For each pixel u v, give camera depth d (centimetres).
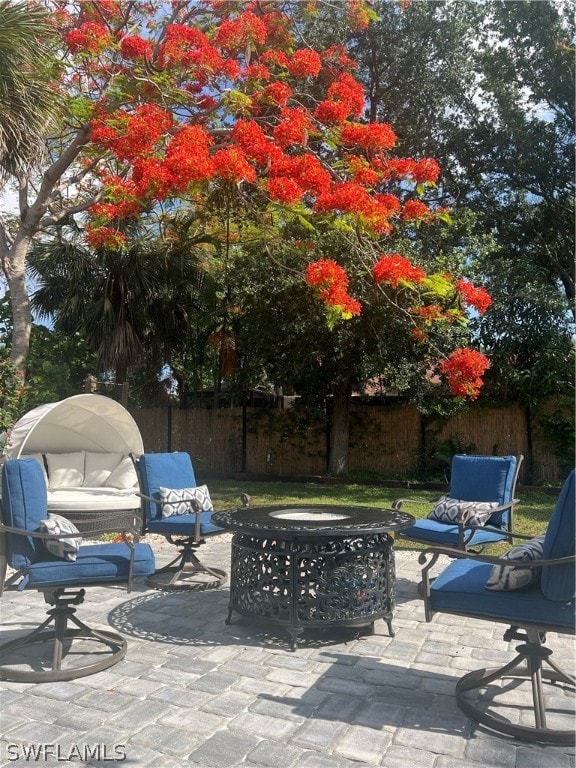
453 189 1509
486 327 1266
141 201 870
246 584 445
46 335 1245
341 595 422
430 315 922
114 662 392
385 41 1367
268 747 292
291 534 409
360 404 1447
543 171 1429
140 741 296
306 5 1059
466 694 354
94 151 998
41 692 351
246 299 1255
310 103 1243
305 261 1130
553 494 1173
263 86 985
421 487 1269
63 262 1278
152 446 1616
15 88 764
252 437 1532
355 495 1142
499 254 1438
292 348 1285
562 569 306
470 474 602
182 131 845
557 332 1224
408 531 551
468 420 1329
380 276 882
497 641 441
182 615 495
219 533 583
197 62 918
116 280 1262
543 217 1480
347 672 384
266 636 448
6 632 453
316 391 1378
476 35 1466
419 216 960
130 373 1502
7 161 798
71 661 398
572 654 420
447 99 1421
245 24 938
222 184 866
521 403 1272
